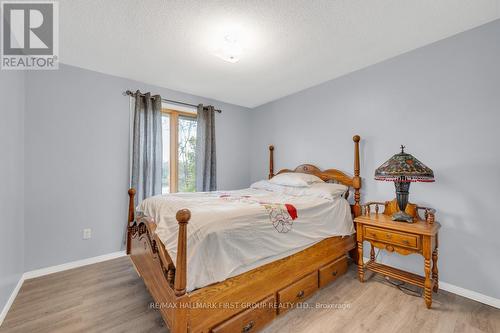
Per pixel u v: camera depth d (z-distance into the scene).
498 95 1.87
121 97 2.91
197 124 3.55
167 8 1.66
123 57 2.40
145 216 2.18
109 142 2.82
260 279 1.60
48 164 2.44
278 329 1.62
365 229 2.24
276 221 1.78
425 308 1.85
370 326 1.65
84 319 1.71
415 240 1.90
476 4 1.66
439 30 1.99
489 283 1.90
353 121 2.81
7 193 1.87
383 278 2.35
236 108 4.14
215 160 3.71
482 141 1.94
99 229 2.74
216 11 1.70
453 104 2.08
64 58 2.42
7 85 1.87
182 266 1.22
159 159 3.08
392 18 1.80
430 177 1.94
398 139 2.43
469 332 1.59
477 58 1.96
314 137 3.24
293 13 1.72
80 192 2.62
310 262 2.00
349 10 1.70
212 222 1.45
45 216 2.42
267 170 3.98
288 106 3.62
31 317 1.73
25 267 2.30
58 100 2.50
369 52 2.34
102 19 1.79
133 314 1.77
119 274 2.42
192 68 2.67
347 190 2.77
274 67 2.65
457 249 2.05
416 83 2.30
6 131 1.85
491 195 1.90
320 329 1.62
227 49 2.07
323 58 2.46
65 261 2.53
